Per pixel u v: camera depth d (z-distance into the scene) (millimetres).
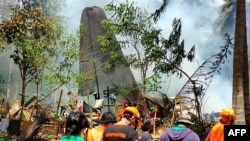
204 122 17328
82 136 5445
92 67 22312
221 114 7625
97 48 22578
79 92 21578
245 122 15406
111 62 20312
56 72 18375
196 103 18203
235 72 15727
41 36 20984
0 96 24188
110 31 19297
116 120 7109
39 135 13719
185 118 6730
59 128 15773
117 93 20047
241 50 15828
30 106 18859
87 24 23172
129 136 6512
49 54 18984
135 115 6719
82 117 5445
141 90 19281
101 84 22469
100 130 6969
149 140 7902
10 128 15062
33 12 20500
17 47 19688
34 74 20203
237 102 15453
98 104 18594
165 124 16969
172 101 18594
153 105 18266
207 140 7781
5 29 20109
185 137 6590
